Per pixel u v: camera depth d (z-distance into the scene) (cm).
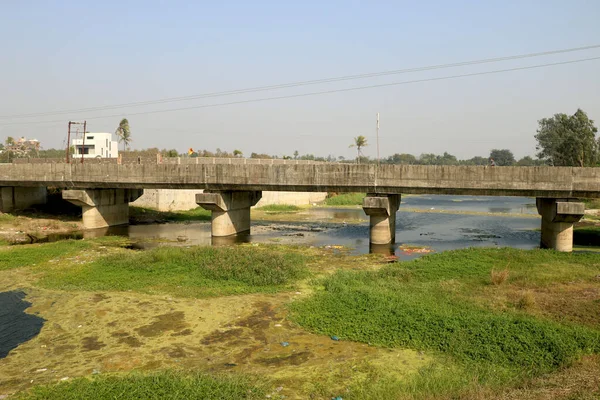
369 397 1040
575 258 2556
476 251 2745
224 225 3809
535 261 2478
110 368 1258
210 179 3722
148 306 1791
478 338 1362
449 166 3184
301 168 3503
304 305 1736
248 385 1112
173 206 5447
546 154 9050
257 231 4244
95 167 4047
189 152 5938
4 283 2150
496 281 2017
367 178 3359
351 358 1304
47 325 1596
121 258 2556
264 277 2144
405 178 3275
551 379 1086
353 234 4066
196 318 1655
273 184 3575
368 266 2602
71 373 1228
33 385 1155
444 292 1881
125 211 4638
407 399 1005
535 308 1652
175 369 1230
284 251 3109
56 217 4588
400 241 3706
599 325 1467
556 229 3078
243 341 1441
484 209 6619
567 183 2962
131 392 1050
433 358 1284
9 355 1350
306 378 1183
